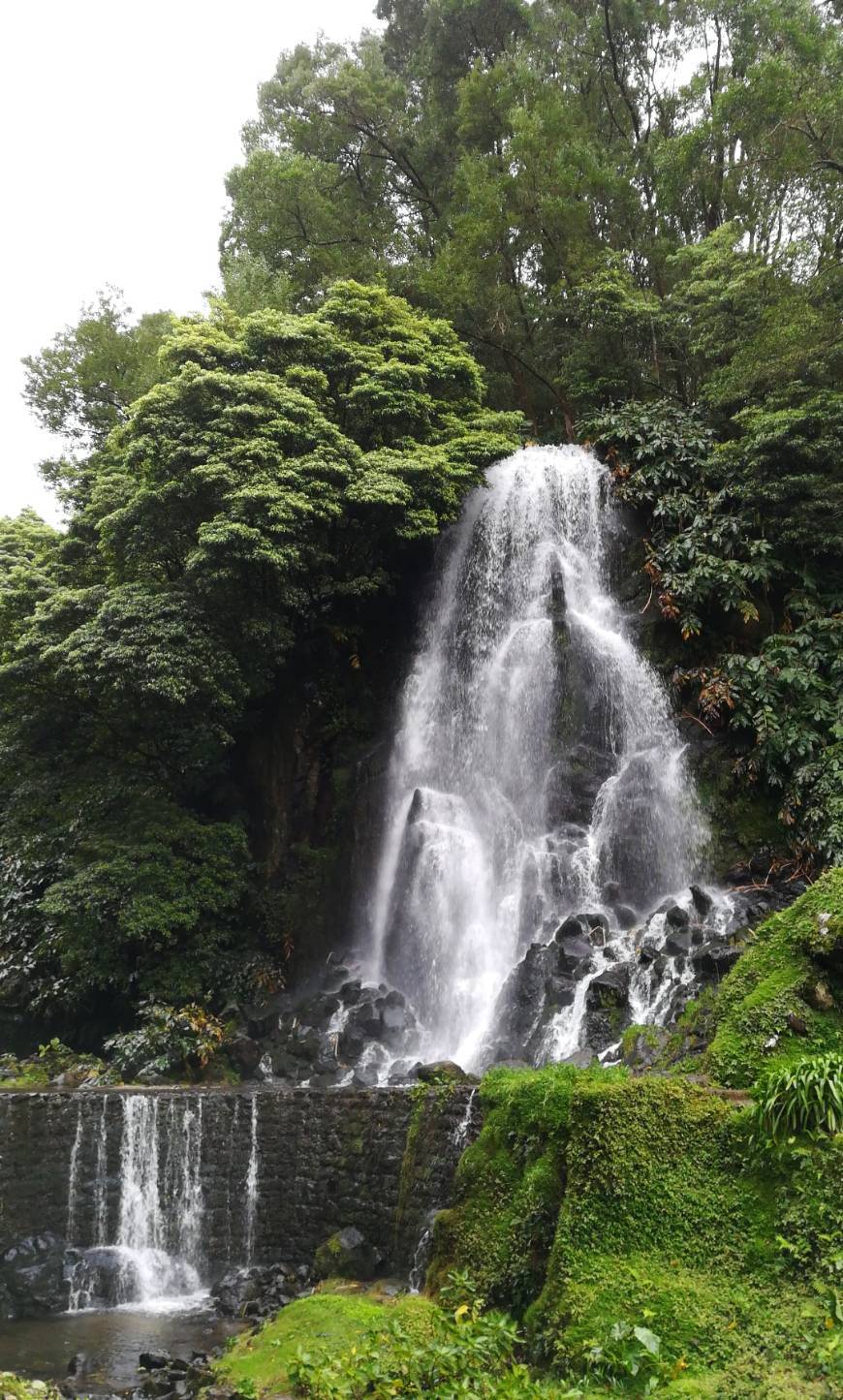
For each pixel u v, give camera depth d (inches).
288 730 676.7
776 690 568.7
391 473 638.5
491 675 645.9
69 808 637.3
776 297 673.0
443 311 873.5
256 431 606.2
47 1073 531.2
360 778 662.5
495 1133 308.0
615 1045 401.1
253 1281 380.2
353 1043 505.0
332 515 609.9
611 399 848.3
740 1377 199.3
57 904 569.0
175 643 573.9
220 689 587.2
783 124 674.2
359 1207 381.7
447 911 571.2
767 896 510.0
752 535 636.1
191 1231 417.7
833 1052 266.8
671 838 561.6
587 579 671.8
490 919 551.5
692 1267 228.5
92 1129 433.4
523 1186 282.2
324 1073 486.9
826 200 641.6
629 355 847.7
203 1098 432.5
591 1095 259.3
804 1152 233.6
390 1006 529.7
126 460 628.7
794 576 624.1
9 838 674.8
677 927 468.4
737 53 898.1
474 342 898.1
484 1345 216.5
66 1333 354.3
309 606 670.5
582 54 1015.0
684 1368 205.3
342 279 868.6
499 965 534.9
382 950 592.1
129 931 558.6
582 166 885.2
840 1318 202.4
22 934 674.2
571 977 462.9
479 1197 297.7
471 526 713.0
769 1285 218.2
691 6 954.7
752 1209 233.3
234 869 619.2
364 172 1038.4
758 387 650.2
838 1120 238.1
